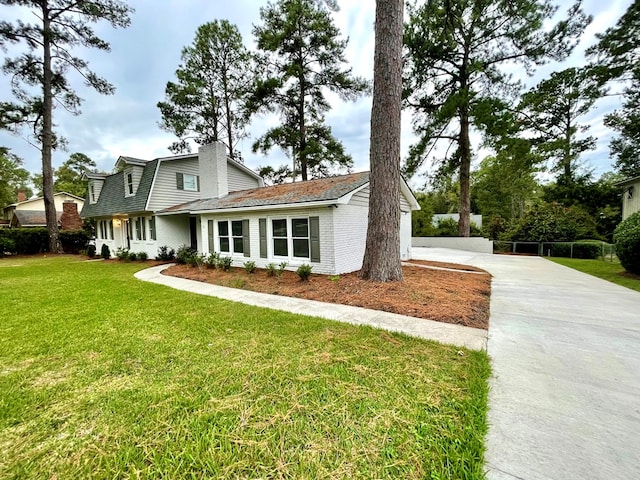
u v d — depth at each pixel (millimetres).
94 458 1805
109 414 2225
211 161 12891
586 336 3752
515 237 16891
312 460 1747
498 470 1665
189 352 3295
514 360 3080
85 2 13641
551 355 3197
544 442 1876
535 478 1599
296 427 2031
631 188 13898
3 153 19453
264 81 16047
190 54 17797
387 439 1906
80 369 2953
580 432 1969
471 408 2203
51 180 16641
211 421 2117
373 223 6387
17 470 1712
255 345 3461
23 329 4113
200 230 12766
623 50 13328
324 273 7902
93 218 17844
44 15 14578
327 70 16484
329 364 2953
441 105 15820
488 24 13953
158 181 13078
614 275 8398
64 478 1672
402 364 2945
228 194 12984
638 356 3166
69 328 4141
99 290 6758
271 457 1778
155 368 2945
